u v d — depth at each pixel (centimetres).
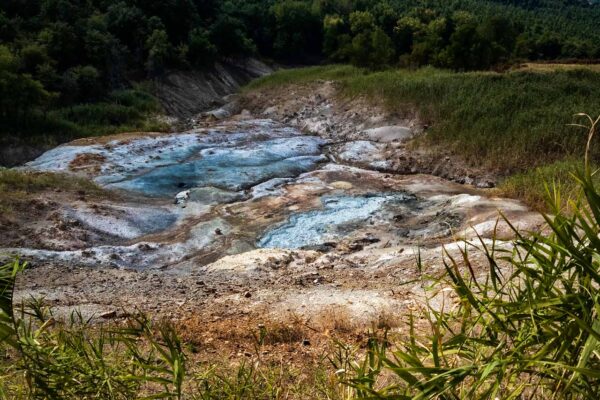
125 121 2588
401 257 1017
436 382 173
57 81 2627
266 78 3547
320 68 3656
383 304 743
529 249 181
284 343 633
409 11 6494
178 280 930
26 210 1252
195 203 1484
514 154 1709
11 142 2058
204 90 3525
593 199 159
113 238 1236
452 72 2936
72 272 945
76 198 1387
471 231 1122
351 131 2298
